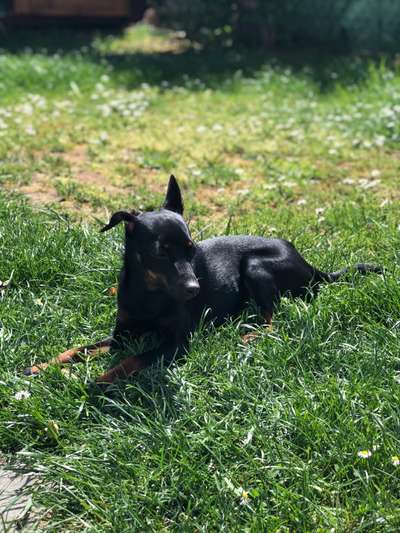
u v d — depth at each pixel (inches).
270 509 55.9
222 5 260.2
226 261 79.9
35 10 285.0
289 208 113.5
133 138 151.3
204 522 55.2
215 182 125.4
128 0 297.3
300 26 265.6
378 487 57.1
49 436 63.6
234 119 171.3
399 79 187.9
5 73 197.2
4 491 59.3
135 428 62.2
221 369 70.2
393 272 83.7
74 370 71.1
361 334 75.0
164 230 69.4
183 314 73.2
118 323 75.0
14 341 75.2
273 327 76.7
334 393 65.1
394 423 61.7
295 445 60.6
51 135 150.1
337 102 182.5
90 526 54.7
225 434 61.4
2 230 94.7
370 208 110.0
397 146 145.3
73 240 93.6
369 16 259.9
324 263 89.4
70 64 211.2
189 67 225.9
